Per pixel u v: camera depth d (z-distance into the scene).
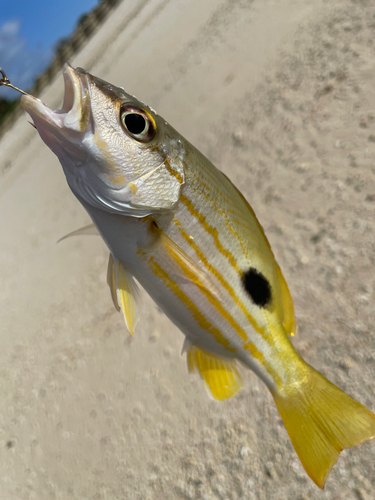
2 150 2.08
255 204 0.40
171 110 0.71
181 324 0.17
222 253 0.17
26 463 0.35
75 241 0.64
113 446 0.31
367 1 0.51
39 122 0.13
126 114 0.14
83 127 0.13
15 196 1.15
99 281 0.50
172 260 0.16
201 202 0.16
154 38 1.27
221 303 0.17
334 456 0.17
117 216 0.15
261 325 0.18
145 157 0.15
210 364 0.19
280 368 0.18
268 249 0.19
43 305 0.54
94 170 0.14
